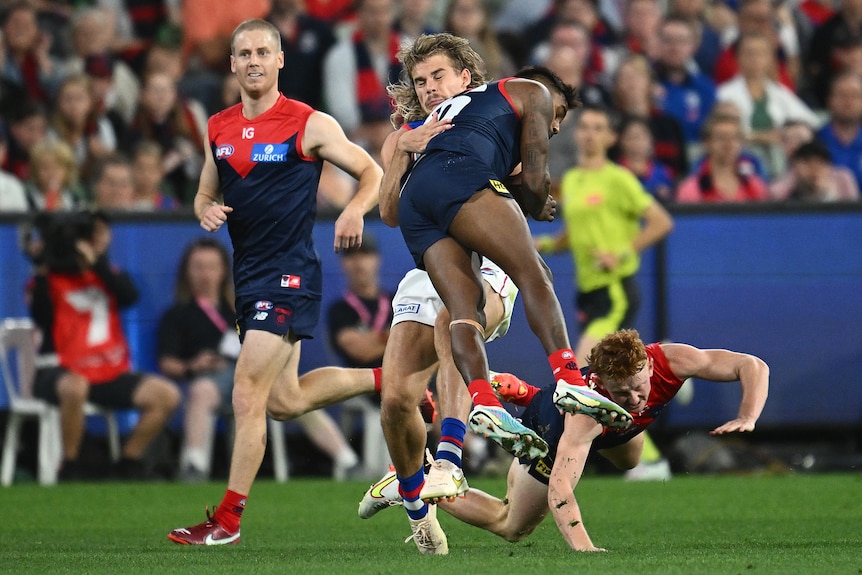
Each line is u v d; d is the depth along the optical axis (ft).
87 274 96.53
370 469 97.81
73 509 78.33
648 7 130.31
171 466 98.17
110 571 45.42
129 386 96.73
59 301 96.27
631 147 113.80
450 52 53.26
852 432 98.22
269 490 89.35
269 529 67.21
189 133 119.96
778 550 51.90
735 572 42.06
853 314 97.35
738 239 97.30
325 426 97.76
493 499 56.85
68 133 117.50
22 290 96.63
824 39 132.36
